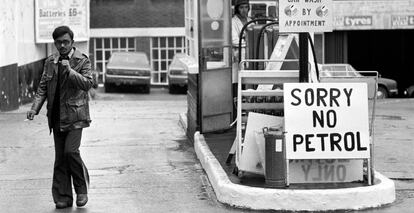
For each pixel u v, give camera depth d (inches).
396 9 1366.9
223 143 470.9
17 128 628.4
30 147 523.5
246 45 487.2
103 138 569.3
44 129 621.0
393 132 574.9
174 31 1835.6
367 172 349.7
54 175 344.2
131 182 399.2
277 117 356.5
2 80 803.4
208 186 386.6
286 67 429.1
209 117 501.4
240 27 500.7
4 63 812.6
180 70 1552.7
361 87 346.3
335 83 345.7
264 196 329.4
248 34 485.7
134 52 1626.5
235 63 504.7
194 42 522.0
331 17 350.3
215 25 493.4
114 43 1844.2
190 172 426.0
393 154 471.5
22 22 979.9
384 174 409.4
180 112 782.5
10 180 409.1
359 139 343.3
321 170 350.6
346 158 342.0
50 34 1087.0
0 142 547.2
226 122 508.7
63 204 341.7
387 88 1220.5
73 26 1160.8
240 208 335.9
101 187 386.6
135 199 359.3
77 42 1188.5
